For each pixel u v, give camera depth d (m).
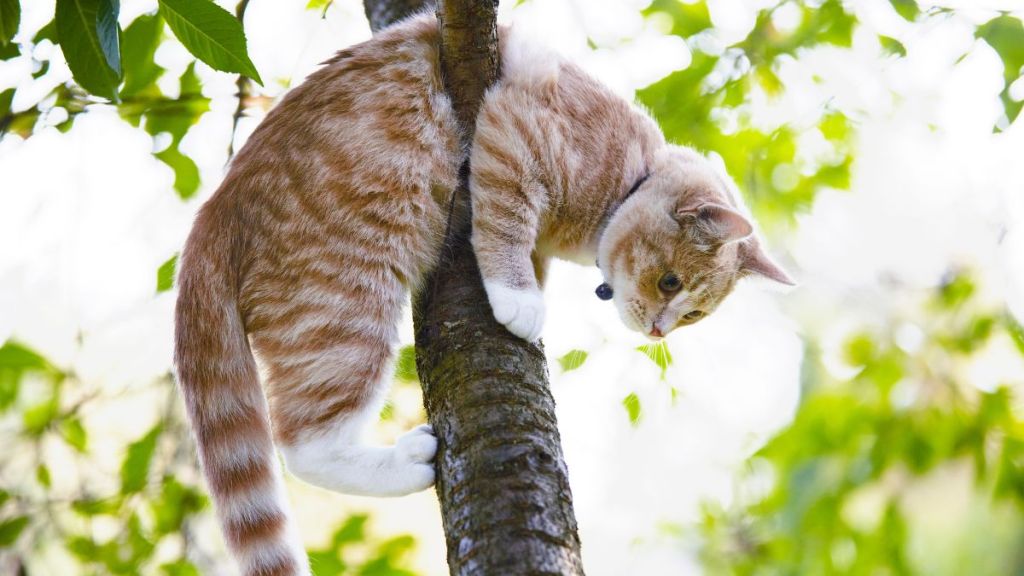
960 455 6.75
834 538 6.93
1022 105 5.95
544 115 4.64
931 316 7.12
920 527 7.67
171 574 5.31
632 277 5.17
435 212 4.43
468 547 3.08
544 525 3.10
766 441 7.23
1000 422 6.70
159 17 5.48
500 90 4.57
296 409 4.20
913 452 6.83
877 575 6.83
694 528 7.70
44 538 5.35
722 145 6.60
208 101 5.64
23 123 5.14
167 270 5.32
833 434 7.01
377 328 4.27
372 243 4.30
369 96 4.46
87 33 3.75
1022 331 6.89
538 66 4.71
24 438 5.42
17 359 5.38
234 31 3.72
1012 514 7.54
